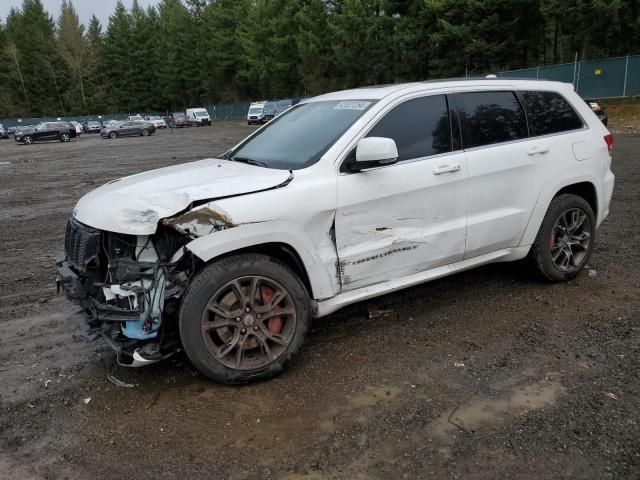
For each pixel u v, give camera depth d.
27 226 9.41
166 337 3.46
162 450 2.99
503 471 2.71
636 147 15.63
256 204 3.51
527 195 4.78
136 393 3.59
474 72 39.53
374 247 3.99
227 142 30.64
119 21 90.94
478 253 4.66
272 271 3.60
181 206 3.34
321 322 4.59
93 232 3.52
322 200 3.74
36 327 4.78
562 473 2.68
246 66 75.62
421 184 4.14
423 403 3.33
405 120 4.21
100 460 2.93
